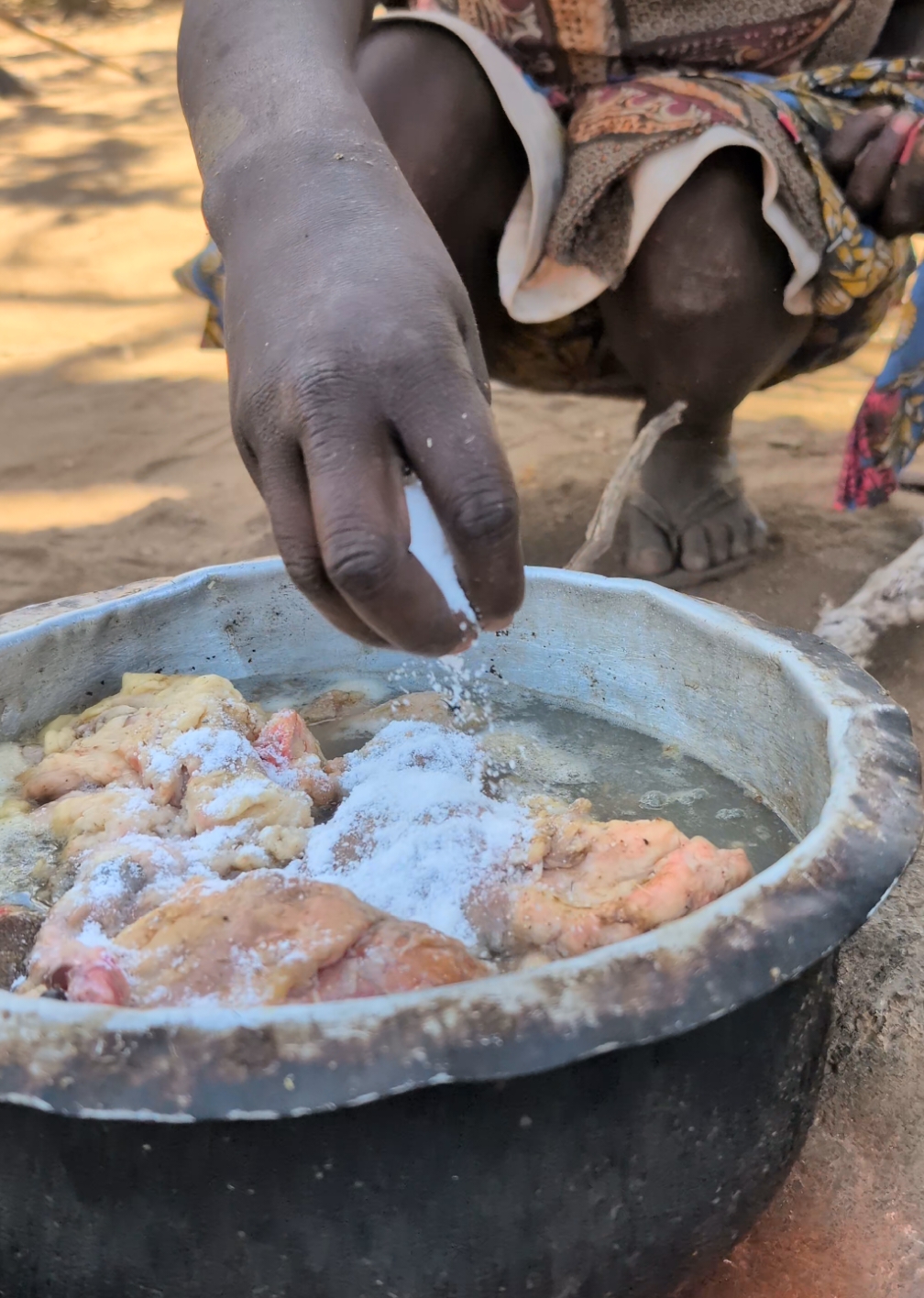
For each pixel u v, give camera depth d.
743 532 2.52
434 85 2.04
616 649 1.54
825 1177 1.29
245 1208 0.89
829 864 0.97
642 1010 0.85
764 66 2.18
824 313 2.13
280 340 0.94
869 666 2.17
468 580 0.91
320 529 0.88
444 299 0.96
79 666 1.53
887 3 2.20
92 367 3.89
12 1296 0.98
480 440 0.89
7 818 1.32
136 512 2.93
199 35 1.31
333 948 0.98
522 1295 0.96
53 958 1.01
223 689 1.46
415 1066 0.81
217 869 1.19
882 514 2.73
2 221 5.25
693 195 2.01
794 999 0.99
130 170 5.87
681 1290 1.10
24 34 8.55
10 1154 0.90
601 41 2.14
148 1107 0.80
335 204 1.02
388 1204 0.90
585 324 2.38
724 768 1.44
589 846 1.17
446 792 1.24
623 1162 0.94
